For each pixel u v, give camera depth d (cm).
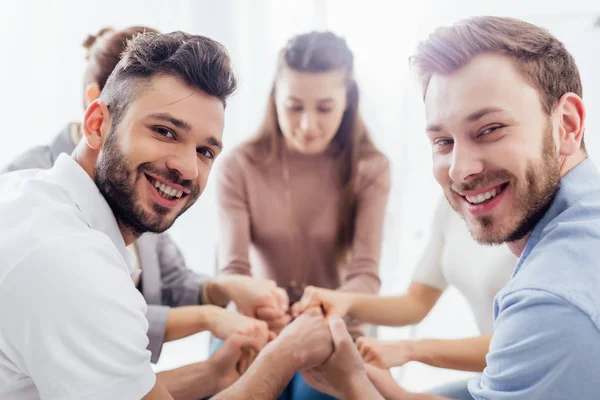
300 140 134
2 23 190
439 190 186
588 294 57
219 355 106
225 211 141
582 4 155
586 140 130
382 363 107
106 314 62
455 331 180
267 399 87
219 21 203
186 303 126
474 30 67
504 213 68
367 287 136
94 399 62
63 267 61
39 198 69
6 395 67
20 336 60
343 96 134
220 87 72
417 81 74
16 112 194
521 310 61
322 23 197
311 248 143
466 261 116
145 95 69
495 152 65
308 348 94
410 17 187
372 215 142
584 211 65
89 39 114
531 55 65
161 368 192
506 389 63
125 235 79
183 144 71
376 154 145
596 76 131
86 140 73
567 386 58
